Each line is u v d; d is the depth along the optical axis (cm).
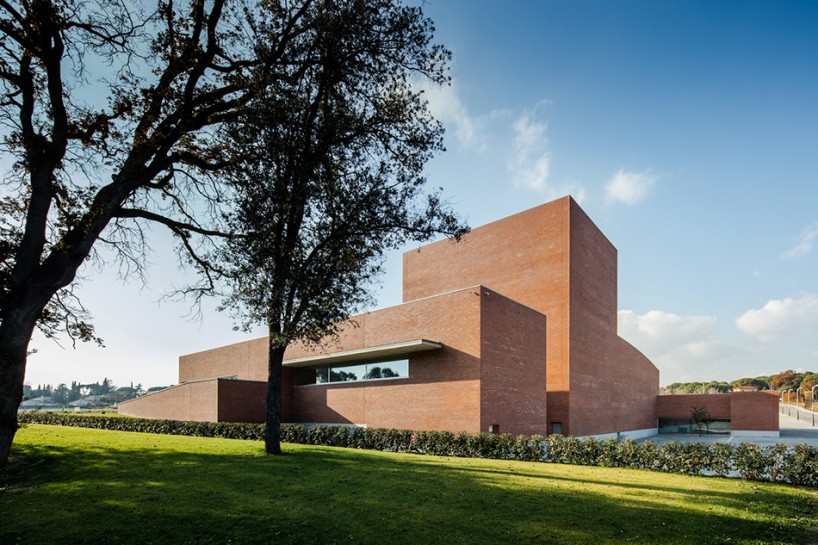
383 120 1363
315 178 1264
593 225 3334
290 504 787
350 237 1368
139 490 859
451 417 2075
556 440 1486
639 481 1077
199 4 1241
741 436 3881
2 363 968
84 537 616
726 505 831
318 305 1347
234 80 1288
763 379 12750
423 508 775
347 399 2647
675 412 4472
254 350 3484
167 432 2417
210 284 1612
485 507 785
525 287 3083
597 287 3319
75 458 1222
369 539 629
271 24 1288
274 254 1268
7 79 1170
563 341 2823
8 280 1060
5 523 664
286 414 3042
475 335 2038
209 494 839
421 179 1417
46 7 1094
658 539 634
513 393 2217
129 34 1246
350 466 1184
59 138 1145
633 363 3972
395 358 2398
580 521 710
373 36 1259
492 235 3356
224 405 2800
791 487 1054
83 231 1140
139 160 1195
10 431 1001
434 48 1330
